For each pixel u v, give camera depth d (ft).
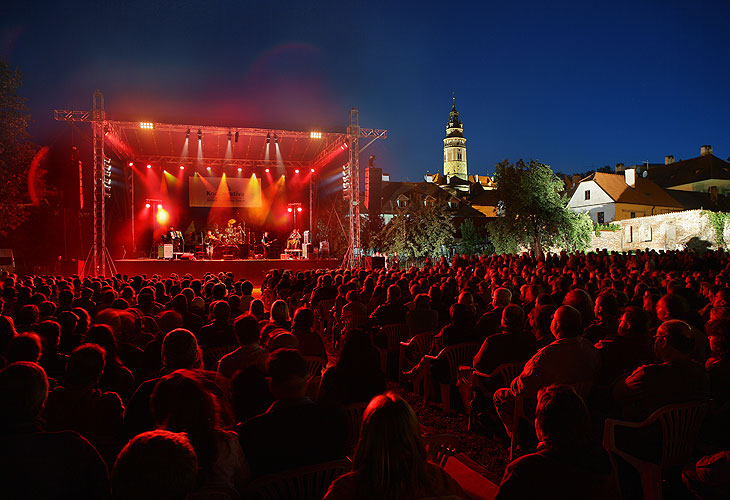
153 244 93.76
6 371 7.52
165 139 82.84
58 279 42.06
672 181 183.83
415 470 5.68
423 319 22.47
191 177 95.71
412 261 112.37
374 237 113.19
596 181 152.35
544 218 103.04
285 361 9.25
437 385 21.24
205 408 7.76
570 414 6.93
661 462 11.10
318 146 88.63
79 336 17.46
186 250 89.30
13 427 7.26
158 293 30.27
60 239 93.30
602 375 14.30
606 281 30.01
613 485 7.41
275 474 8.54
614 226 119.24
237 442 8.27
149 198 94.79
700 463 9.72
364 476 5.73
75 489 7.09
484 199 219.82
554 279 29.89
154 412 7.77
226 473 7.84
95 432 10.78
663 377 11.27
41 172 87.81
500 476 14.25
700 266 53.06
